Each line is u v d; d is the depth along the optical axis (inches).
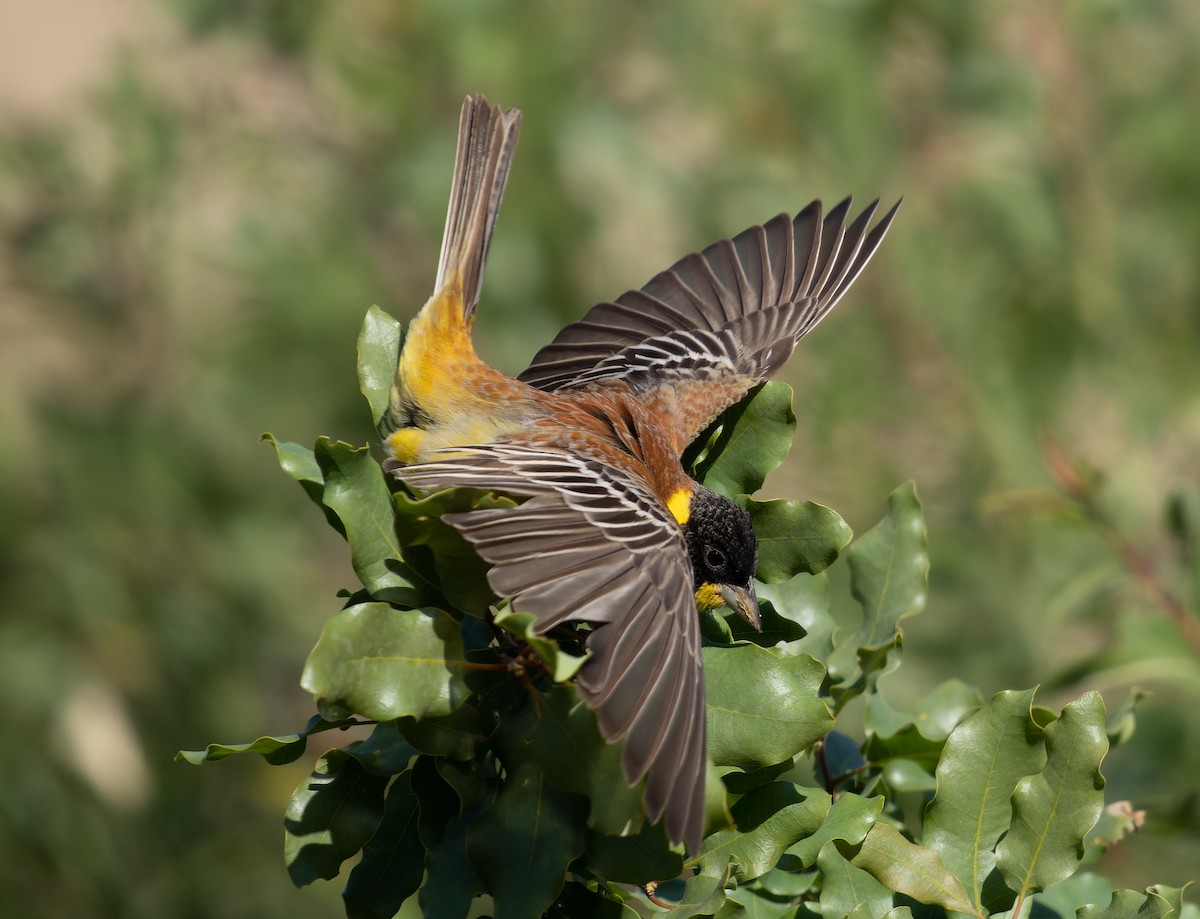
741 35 422.3
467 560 197.9
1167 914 179.2
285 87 444.8
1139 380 412.2
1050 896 224.7
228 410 435.2
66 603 425.7
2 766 419.5
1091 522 325.7
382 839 198.2
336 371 434.9
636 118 430.9
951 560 396.8
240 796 444.8
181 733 439.8
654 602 208.4
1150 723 366.0
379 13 431.8
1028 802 188.5
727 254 345.4
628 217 434.0
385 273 443.2
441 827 191.0
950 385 407.5
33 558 423.8
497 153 298.5
